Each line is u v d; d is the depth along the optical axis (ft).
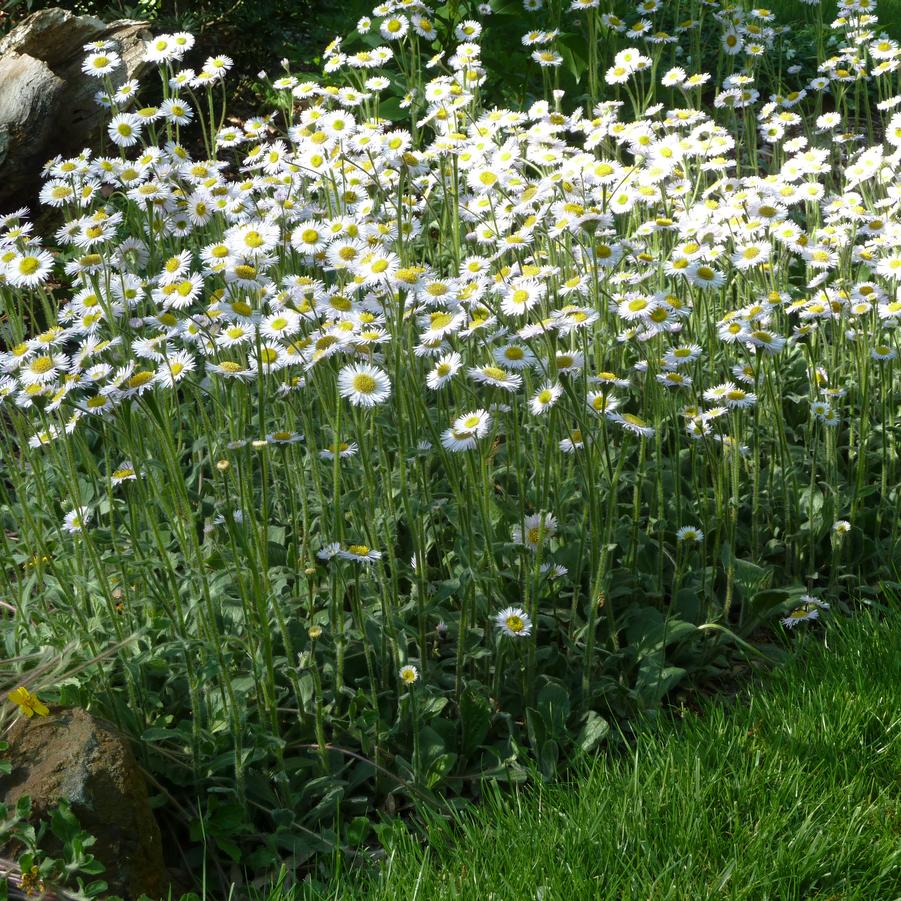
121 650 8.94
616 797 8.39
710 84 24.45
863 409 11.78
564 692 9.59
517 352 9.64
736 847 7.88
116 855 7.54
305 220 12.92
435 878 7.82
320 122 13.11
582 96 20.25
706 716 9.62
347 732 9.34
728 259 12.70
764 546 12.16
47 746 7.84
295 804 8.76
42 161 19.06
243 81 23.95
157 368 10.89
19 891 7.06
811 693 9.53
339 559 8.86
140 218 14.43
